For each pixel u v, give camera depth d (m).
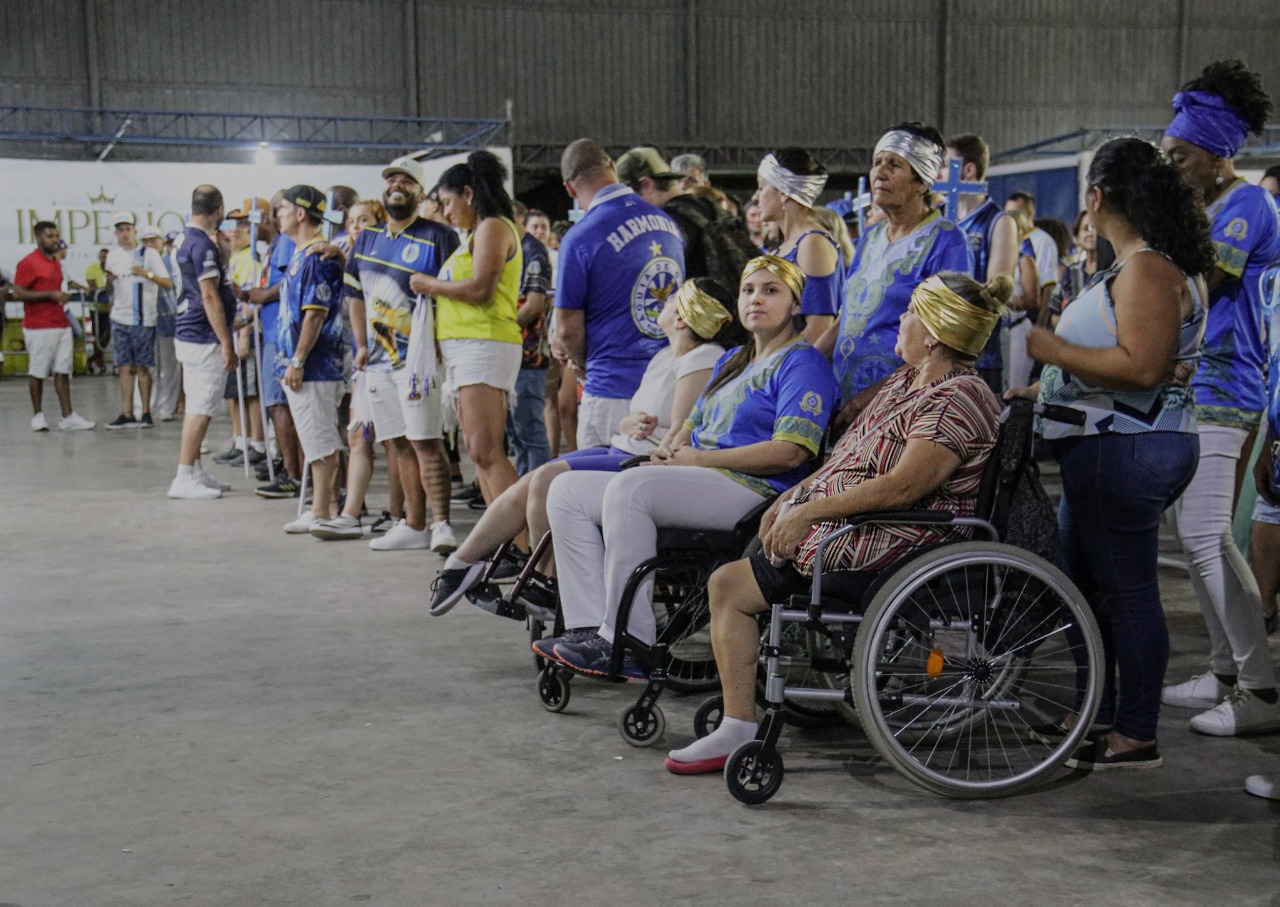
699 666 3.71
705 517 3.28
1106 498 2.93
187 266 7.18
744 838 2.65
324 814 2.79
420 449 5.67
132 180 15.98
